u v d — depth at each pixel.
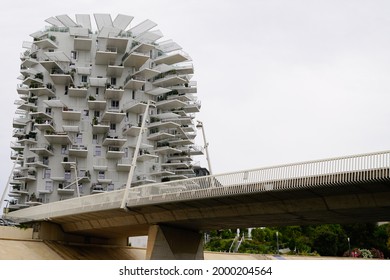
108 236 58.31
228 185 32.72
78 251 54.62
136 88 94.62
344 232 104.50
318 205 31.12
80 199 46.81
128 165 89.31
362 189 27.83
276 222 38.56
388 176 24.94
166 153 99.62
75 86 91.88
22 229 54.41
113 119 91.44
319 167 28.00
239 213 35.47
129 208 40.56
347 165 26.77
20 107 95.94
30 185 91.44
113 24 96.38
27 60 94.75
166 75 99.94
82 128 91.50
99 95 93.19
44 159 89.75
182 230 44.56
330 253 96.62
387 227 106.88
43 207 54.16
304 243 96.00
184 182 36.25
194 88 104.88
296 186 28.84
